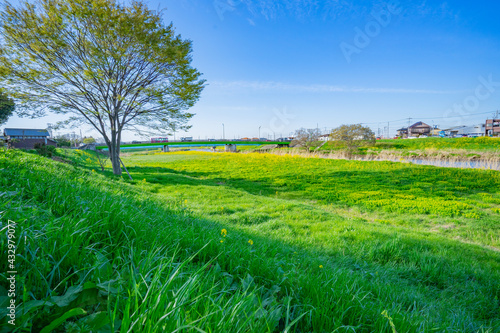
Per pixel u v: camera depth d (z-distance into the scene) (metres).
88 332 0.92
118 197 3.84
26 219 1.52
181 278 1.52
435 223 8.85
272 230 6.11
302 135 50.34
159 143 64.50
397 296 2.81
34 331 0.96
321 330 1.51
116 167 16.31
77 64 13.93
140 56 14.25
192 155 40.94
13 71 13.09
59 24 12.49
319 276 2.38
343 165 23.77
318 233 6.05
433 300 3.29
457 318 2.69
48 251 1.36
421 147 40.28
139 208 3.95
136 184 11.94
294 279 2.11
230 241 3.27
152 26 14.00
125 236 2.12
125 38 13.66
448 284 4.02
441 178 17.11
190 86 15.84
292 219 7.50
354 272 3.50
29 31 12.54
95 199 2.96
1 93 14.08
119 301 1.17
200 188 12.12
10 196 2.14
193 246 2.53
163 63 15.01
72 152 25.80
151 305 1.08
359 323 1.69
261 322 1.26
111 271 1.39
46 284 1.15
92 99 15.04
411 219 9.30
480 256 5.32
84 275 1.32
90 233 1.92
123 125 16.66
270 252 3.37
